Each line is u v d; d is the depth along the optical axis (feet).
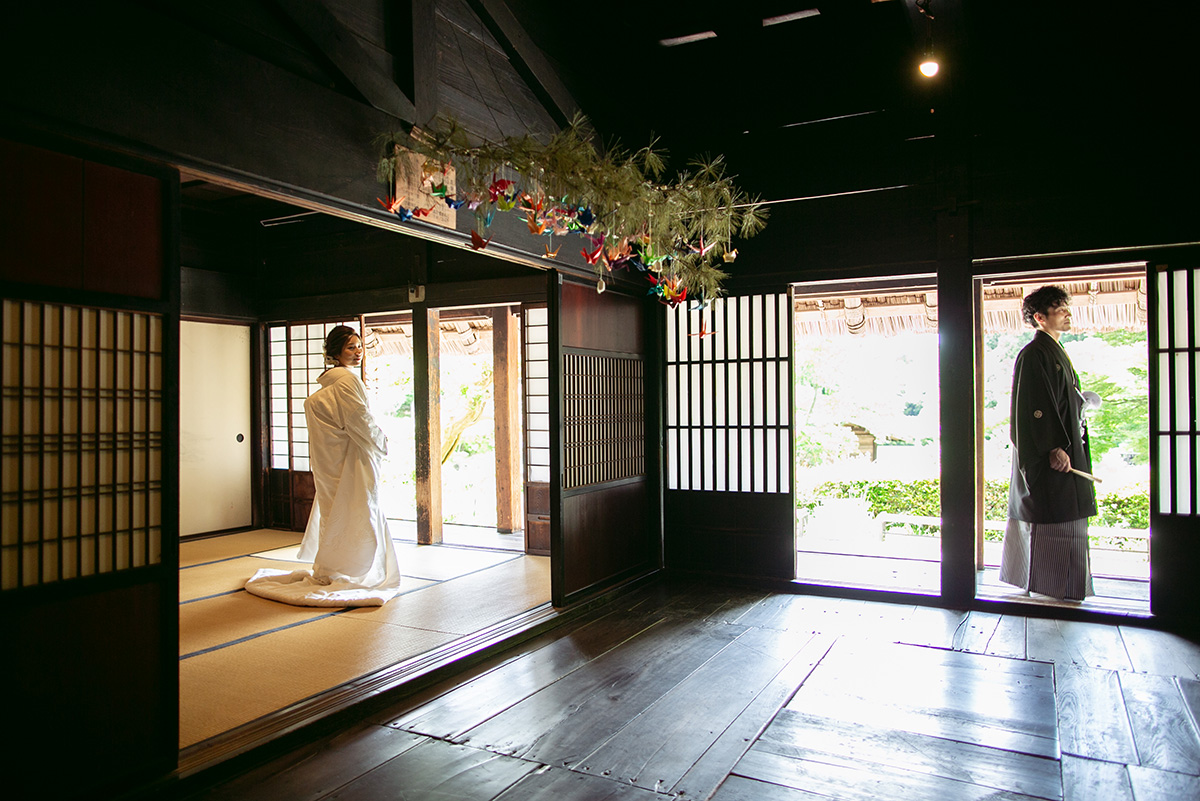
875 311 19.29
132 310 6.53
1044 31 12.01
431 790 6.84
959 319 12.76
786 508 14.43
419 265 18.39
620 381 14.55
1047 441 12.17
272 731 7.67
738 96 14.40
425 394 18.25
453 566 15.64
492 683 9.50
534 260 11.74
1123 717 8.27
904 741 7.75
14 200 5.70
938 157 12.87
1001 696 8.91
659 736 7.92
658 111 15.07
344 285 19.54
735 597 13.71
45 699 5.93
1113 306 17.97
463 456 31.04
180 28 6.55
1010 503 13.07
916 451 24.90
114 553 6.47
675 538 15.58
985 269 12.70
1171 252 11.51
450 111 9.98
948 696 8.93
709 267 12.37
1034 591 12.51
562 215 9.61
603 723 8.26
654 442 15.58
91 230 6.21
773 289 14.37
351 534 13.58
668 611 12.79
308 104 7.72
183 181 16.96
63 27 5.71
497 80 11.10
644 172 13.97
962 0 11.75
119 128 6.07
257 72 7.20
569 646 10.94
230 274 20.08
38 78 5.54
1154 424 11.58
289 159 7.47
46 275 5.91
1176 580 11.51
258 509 20.83
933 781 6.91
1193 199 11.21
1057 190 12.06
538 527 16.67
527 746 7.73
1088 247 11.85
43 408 5.98
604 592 13.43
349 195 8.16
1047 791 6.71
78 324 6.20
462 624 11.43
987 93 12.47
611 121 14.15
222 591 13.71
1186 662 9.97
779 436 14.40
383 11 8.98
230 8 7.06
